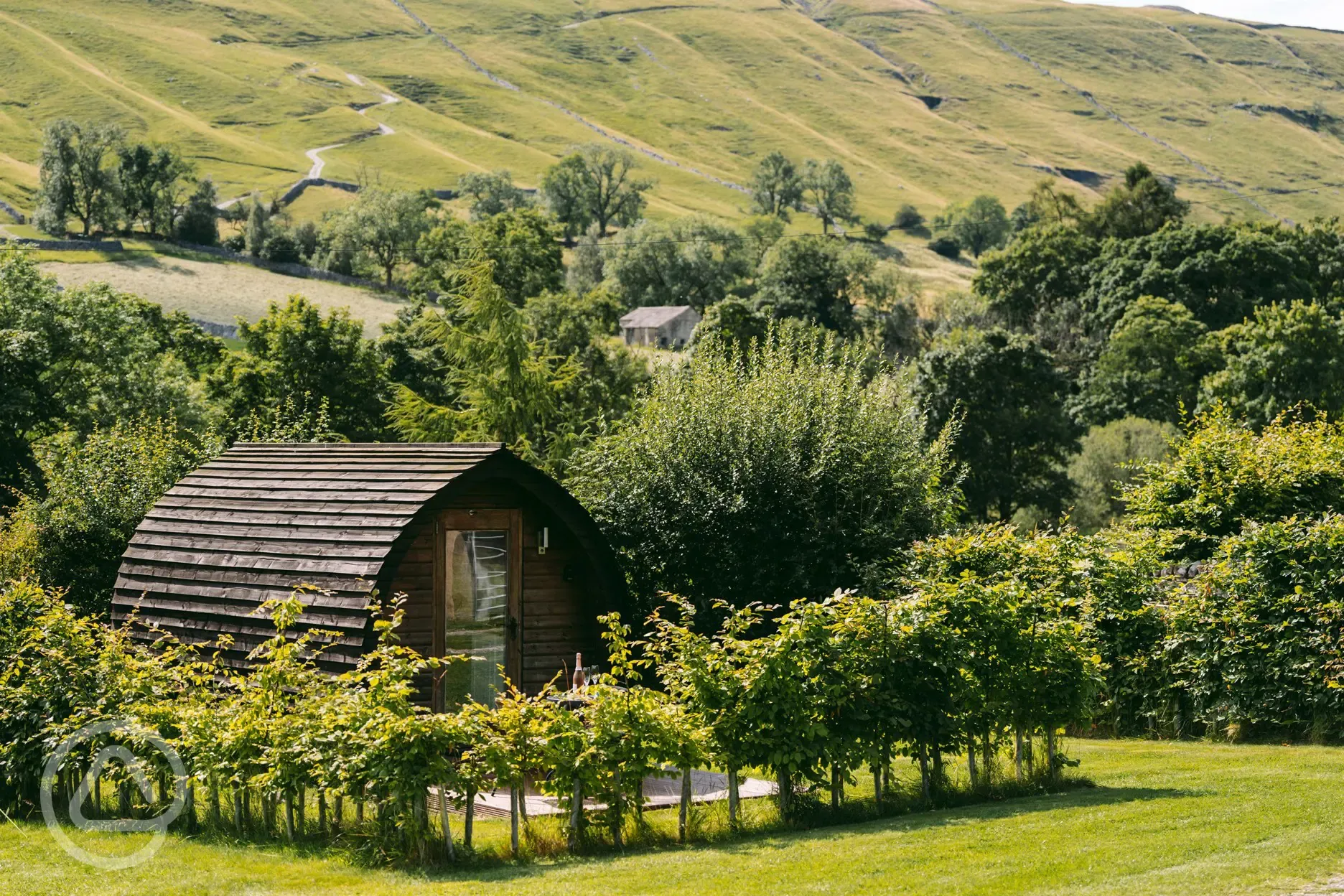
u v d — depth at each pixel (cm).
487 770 1085
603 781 1109
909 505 2273
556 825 1137
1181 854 918
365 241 15550
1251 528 1706
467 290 3809
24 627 1383
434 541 1616
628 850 1110
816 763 1189
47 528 2408
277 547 1590
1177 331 7225
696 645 1202
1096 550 1870
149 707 1230
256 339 4862
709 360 2427
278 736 1130
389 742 1048
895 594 1814
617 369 5541
